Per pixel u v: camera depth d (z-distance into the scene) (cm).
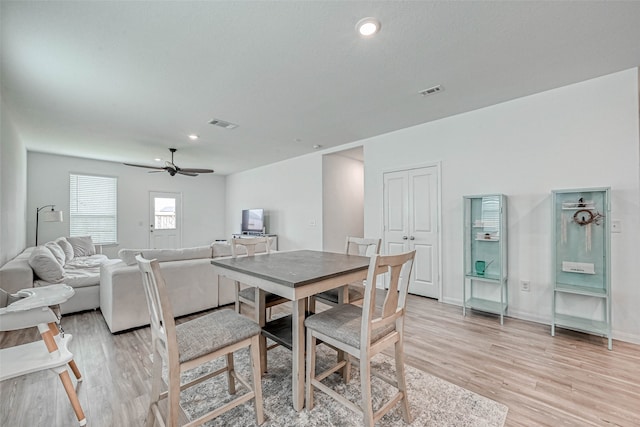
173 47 215
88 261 480
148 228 715
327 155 563
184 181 780
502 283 306
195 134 437
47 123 382
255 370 155
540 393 183
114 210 661
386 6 176
